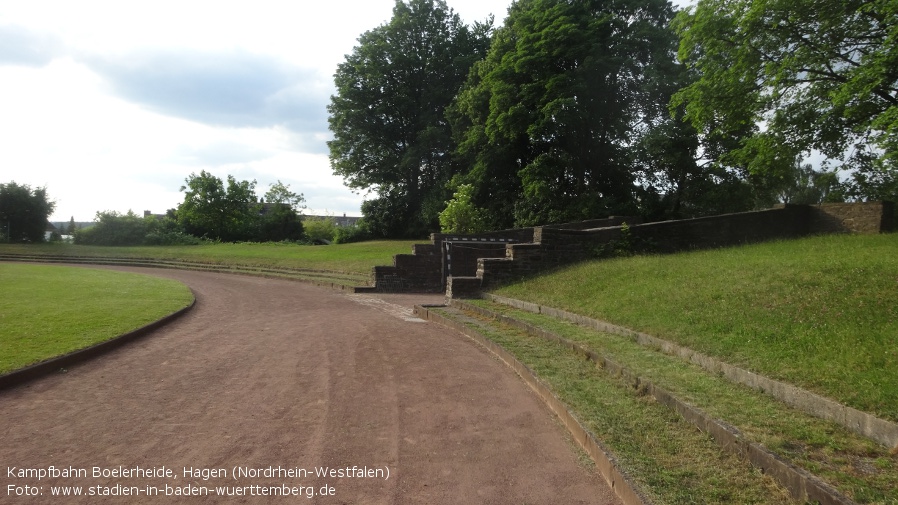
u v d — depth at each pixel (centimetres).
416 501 435
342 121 4500
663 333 827
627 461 459
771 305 790
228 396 714
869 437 456
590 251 1619
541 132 2948
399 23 4378
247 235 5553
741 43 1605
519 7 3422
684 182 3042
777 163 1677
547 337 973
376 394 722
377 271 2170
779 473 412
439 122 4409
